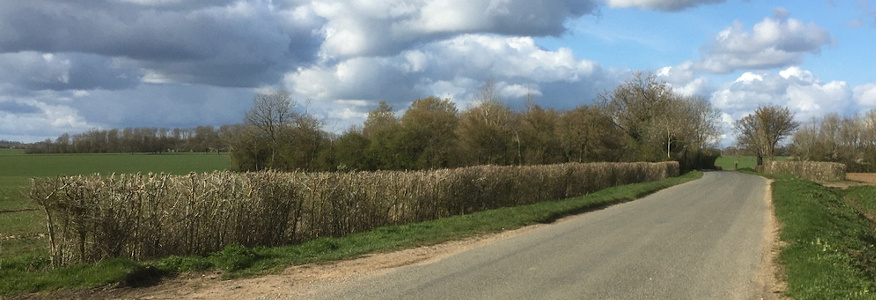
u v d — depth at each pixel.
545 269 9.72
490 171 22.25
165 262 9.31
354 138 44.75
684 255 11.38
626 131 78.00
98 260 9.49
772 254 11.70
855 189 38.94
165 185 10.73
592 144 62.41
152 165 60.25
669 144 77.12
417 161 44.25
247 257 9.94
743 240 13.74
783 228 15.84
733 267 10.18
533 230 15.68
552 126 60.19
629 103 79.19
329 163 44.22
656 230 15.57
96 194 9.60
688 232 15.18
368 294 7.77
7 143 111.44
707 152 95.31
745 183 44.88
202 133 89.12
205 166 58.78
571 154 62.97
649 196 30.31
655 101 78.81
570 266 10.02
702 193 32.69
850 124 80.44
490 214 18.52
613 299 7.64
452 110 62.38
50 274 8.31
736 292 8.25
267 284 8.44
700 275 9.39
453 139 48.03
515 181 24.22
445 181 19.19
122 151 87.69
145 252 10.31
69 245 9.38
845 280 8.59
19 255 11.18
